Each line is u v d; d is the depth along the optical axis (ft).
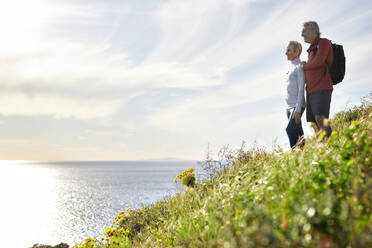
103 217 108.27
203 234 10.06
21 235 86.79
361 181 7.67
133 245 15.46
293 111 17.54
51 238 79.56
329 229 6.22
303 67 16.60
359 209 6.65
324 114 15.80
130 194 182.91
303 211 6.53
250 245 6.20
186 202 16.78
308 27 16.21
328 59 15.96
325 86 15.78
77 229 89.71
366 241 5.46
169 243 12.30
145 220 19.60
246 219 8.27
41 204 167.32
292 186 8.55
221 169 18.63
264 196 9.75
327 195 6.93
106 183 325.42
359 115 19.20
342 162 9.01
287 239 6.14
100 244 17.94
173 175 463.42
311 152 11.37
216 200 12.54
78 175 557.74
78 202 167.53
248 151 18.56
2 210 147.13
